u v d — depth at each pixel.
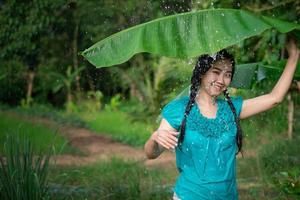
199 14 3.64
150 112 14.31
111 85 17.64
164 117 3.49
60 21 13.30
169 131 3.27
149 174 7.79
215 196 3.41
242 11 3.66
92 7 13.02
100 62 3.65
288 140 9.17
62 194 6.38
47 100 18.67
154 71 14.95
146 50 3.57
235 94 9.81
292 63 3.65
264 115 10.59
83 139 12.62
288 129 9.95
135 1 12.15
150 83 14.97
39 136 11.62
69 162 9.41
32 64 16.20
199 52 3.54
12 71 16.05
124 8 12.52
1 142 10.50
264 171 7.39
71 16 13.38
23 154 5.19
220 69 3.44
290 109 9.60
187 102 3.49
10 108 17.22
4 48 13.68
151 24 3.65
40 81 17.55
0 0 12.69
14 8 12.12
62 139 11.89
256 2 6.94
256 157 8.10
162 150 3.56
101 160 9.39
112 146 11.95
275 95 3.62
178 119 3.45
